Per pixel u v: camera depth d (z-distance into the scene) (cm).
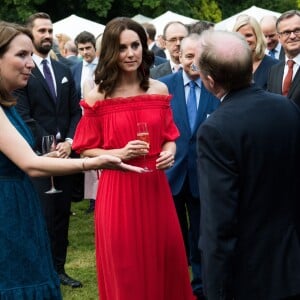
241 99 330
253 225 324
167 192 450
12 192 346
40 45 602
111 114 444
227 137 319
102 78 447
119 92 453
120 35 440
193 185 537
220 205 315
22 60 348
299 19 592
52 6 2805
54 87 609
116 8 2891
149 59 458
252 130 322
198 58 338
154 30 1031
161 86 464
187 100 545
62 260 600
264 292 322
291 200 331
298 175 334
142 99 445
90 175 692
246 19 629
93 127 451
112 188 440
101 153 442
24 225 348
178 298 453
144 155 427
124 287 439
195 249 545
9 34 345
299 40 591
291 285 323
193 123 540
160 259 443
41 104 600
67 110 616
